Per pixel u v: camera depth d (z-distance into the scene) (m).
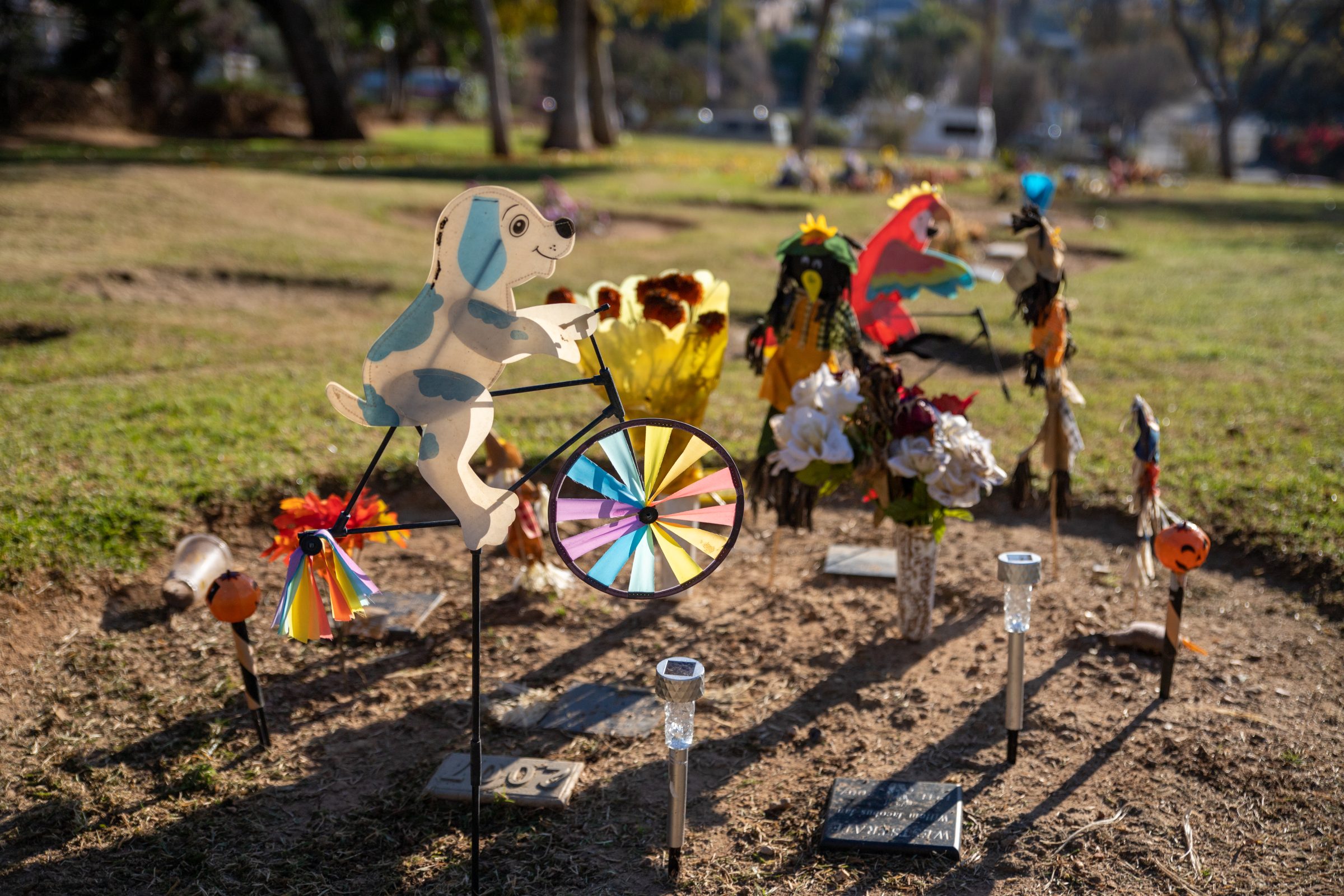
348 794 3.91
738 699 4.53
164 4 31.92
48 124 29.52
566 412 7.82
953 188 25.45
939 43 79.69
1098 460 6.88
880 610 5.28
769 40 96.62
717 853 3.56
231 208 16.34
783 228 18.12
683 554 3.50
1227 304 12.38
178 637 4.97
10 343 9.70
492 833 3.68
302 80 32.91
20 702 4.43
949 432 4.51
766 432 5.20
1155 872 3.41
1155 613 5.13
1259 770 3.89
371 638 5.01
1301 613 5.06
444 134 40.19
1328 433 7.34
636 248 15.88
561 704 4.50
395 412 3.30
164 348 9.59
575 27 32.78
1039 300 5.33
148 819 3.76
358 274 12.86
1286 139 50.03
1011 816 3.70
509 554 5.95
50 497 5.78
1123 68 66.94
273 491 6.25
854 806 3.70
